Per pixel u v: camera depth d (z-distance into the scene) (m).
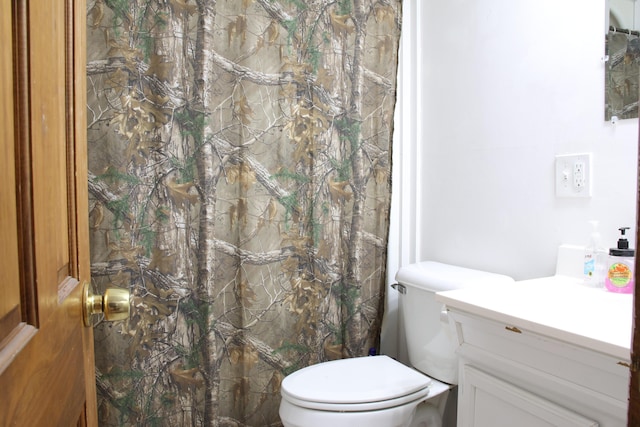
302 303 1.66
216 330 1.53
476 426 1.03
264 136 1.57
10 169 0.40
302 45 1.61
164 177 1.42
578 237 1.24
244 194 1.55
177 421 1.46
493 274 1.46
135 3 1.37
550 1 1.30
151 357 1.43
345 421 1.21
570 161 1.25
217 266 1.53
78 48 0.63
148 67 1.40
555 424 0.83
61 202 0.55
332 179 1.69
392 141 1.80
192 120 1.45
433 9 1.73
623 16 1.12
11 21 0.40
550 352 0.83
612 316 0.91
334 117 1.67
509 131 1.44
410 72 1.84
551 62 1.30
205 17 1.43
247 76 1.53
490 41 1.50
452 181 1.67
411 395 1.29
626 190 1.12
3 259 0.38
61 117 0.56
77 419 0.60
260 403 1.60
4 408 0.37
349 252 1.74
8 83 0.39
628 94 1.11
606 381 0.74
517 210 1.42
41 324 0.46
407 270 1.58
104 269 1.37
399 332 1.89
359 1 1.68
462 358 1.08
